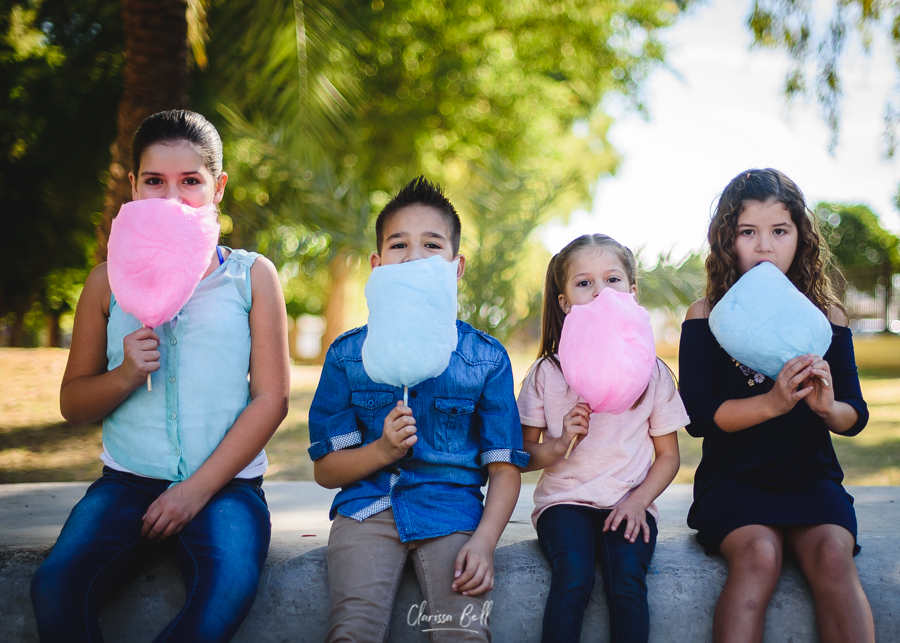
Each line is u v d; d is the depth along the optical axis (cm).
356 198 674
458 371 201
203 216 184
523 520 252
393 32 1062
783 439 204
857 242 2605
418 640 183
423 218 204
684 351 224
